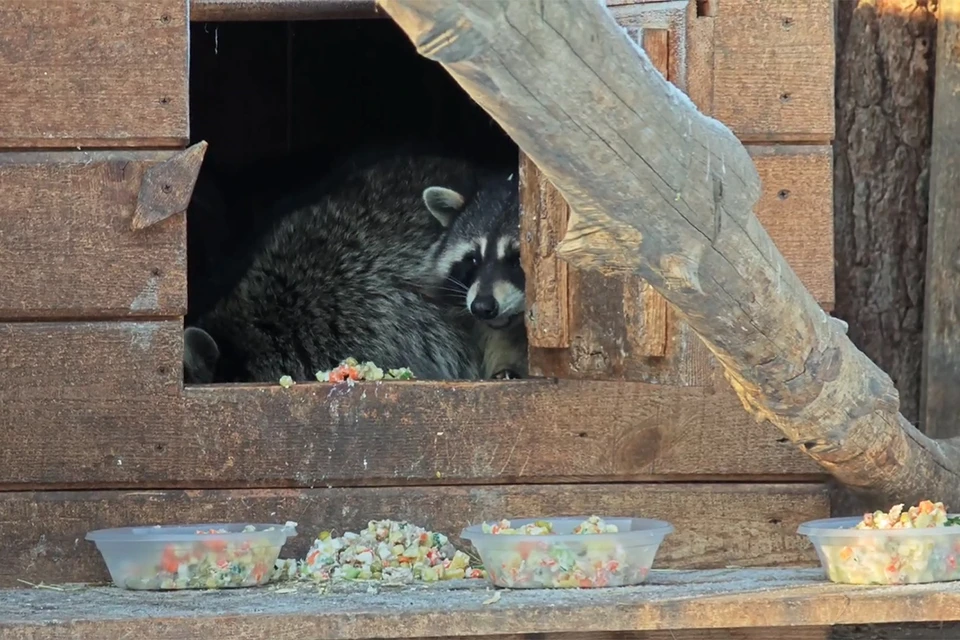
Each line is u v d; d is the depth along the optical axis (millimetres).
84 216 5746
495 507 5891
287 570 5605
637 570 5121
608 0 5473
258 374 7172
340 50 9477
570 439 5879
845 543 5012
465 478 5879
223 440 5812
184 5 5754
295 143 9547
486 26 3408
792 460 5926
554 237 5609
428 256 7484
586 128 3775
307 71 9508
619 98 3752
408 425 5867
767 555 5926
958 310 6664
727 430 5914
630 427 5898
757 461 5926
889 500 5797
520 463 5875
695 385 5309
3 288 5738
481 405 5875
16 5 5711
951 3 6660
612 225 4141
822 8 5887
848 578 5027
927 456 5691
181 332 5816
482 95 3637
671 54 5332
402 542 5676
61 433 5758
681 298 4465
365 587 5262
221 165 9344
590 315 5574
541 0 3453
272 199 8828
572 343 5637
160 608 4766
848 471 5473
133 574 5320
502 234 7195
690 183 4098
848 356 5070
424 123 9453
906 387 6906
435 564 5602
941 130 6699
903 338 6918
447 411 5875
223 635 4535
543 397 5875
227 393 5816
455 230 7422
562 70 3602
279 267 7387
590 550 5059
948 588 4676
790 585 4973
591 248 4258
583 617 4562
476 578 5535
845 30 6930
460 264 7336
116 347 5781
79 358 5770
